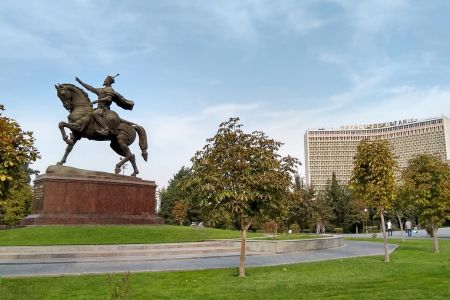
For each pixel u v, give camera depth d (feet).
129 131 96.17
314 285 36.42
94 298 30.86
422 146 411.54
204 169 44.16
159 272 44.91
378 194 58.03
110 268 49.21
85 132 88.74
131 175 96.07
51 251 61.52
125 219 89.15
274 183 43.21
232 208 42.75
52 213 82.28
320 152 443.32
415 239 118.62
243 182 43.42
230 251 70.03
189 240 77.71
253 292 33.30
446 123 402.52
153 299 30.60
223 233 92.58
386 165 57.93
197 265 52.75
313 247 77.10
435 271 44.96
